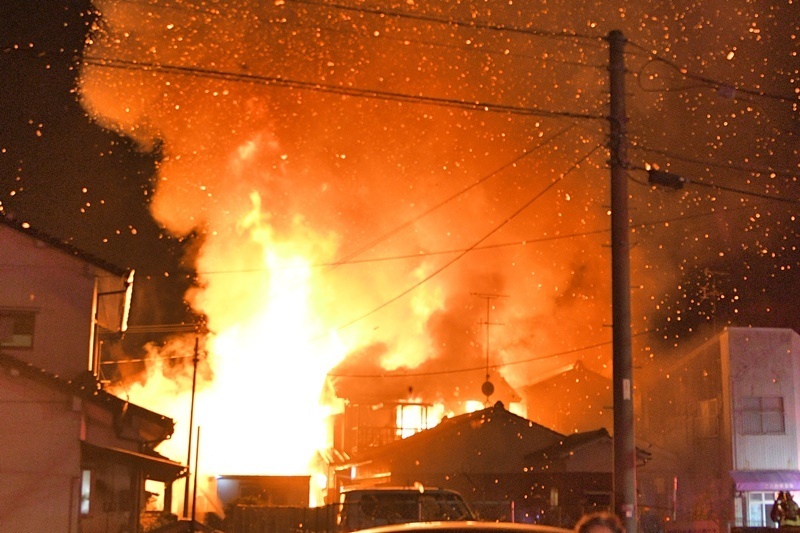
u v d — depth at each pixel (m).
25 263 25.05
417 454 36.19
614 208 14.70
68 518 20.62
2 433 20.75
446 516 17.27
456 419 37.50
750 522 36.38
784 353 38.00
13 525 20.44
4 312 24.69
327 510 22.97
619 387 14.33
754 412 37.56
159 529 24.12
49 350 24.72
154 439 24.98
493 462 36.44
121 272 25.88
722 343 38.22
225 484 37.25
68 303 25.06
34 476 20.70
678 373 41.12
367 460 38.59
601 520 5.97
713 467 38.22
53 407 21.08
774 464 37.16
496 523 6.96
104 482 23.00
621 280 14.52
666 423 41.84
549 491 33.53
